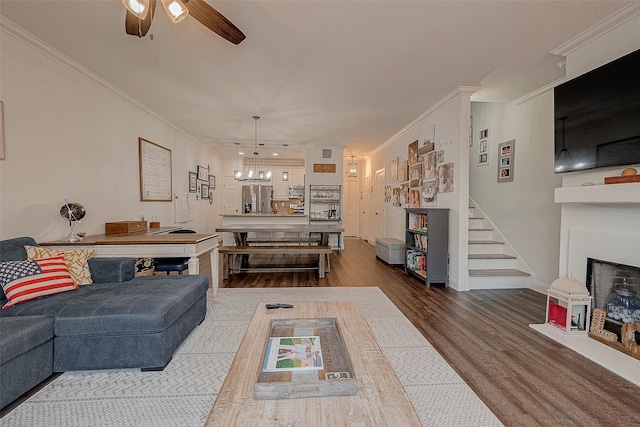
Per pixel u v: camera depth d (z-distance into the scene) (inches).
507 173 175.9
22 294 78.7
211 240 136.3
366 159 367.2
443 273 161.0
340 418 38.6
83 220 128.4
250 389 44.1
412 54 114.0
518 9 87.0
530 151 159.2
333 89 148.2
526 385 72.8
